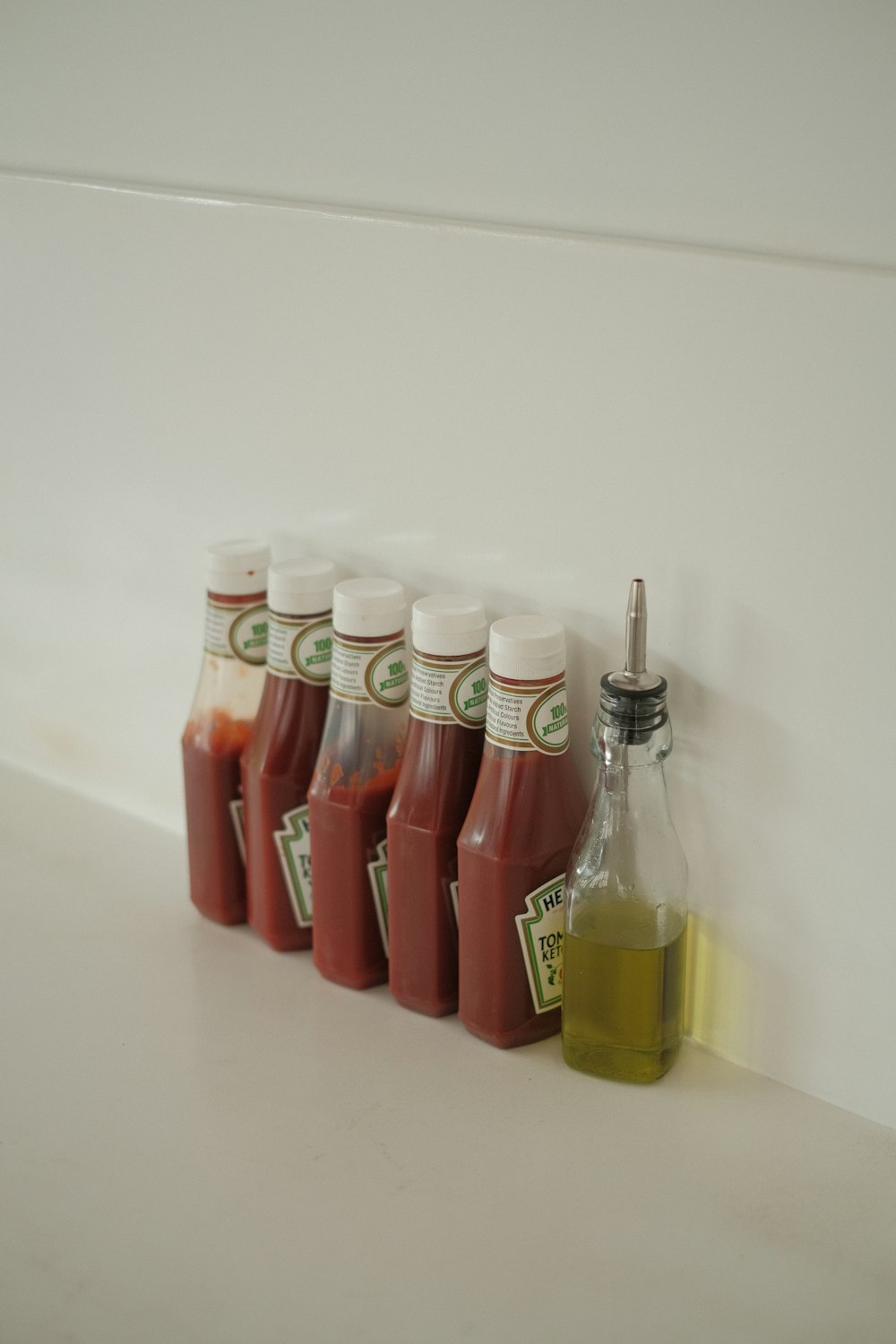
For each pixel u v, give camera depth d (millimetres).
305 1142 794
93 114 1010
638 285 760
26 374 1139
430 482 904
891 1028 781
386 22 832
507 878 818
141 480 1095
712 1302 682
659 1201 748
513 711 802
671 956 816
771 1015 833
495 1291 688
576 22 752
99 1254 711
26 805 1235
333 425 946
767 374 724
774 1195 753
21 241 1090
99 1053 877
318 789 896
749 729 789
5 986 950
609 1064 838
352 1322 668
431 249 847
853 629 730
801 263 696
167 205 982
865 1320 671
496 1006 854
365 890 909
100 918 1042
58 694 1243
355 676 871
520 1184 761
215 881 1013
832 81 672
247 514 1029
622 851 802
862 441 700
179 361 1026
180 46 940
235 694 977
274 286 942
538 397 827
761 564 756
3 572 1238
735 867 821
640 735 765
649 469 789
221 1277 697
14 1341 656
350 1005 927
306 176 908
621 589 826
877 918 768
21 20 1022
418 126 839
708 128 720
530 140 792
